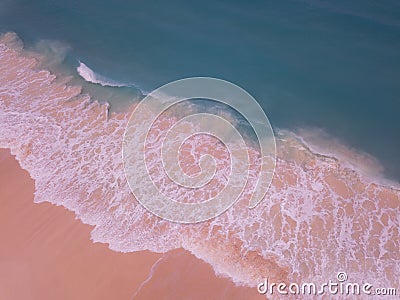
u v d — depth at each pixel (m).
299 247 23.22
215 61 35.72
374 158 28.14
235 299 20.80
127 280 21.52
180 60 36.09
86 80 34.72
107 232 23.83
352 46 35.72
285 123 30.61
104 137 29.91
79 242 23.27
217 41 37.66
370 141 29.12
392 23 37.72
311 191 26.22
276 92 32.66
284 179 26.94
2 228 23.97
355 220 24.64
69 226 24.12
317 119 30.72
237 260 22.48
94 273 21.81
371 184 26.62
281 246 23.23
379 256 22.83
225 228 24.06
